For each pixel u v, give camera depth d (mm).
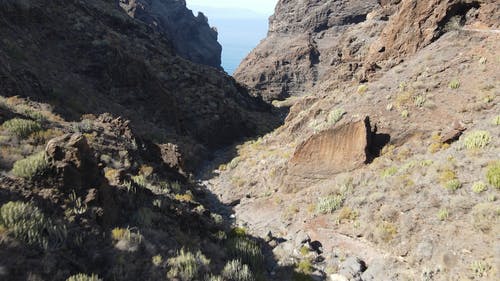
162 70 54906
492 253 13039
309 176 24781
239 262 14336
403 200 17906
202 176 36375
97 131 24484
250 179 30656
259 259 16250
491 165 16688
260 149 38812
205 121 50469
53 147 12961
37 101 28859
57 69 38438
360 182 21672
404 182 19094
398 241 16047
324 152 24625
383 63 35156
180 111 49312
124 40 54031
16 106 21516
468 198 15812
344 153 23906
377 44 37781
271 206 24812
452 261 13711
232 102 61156
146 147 27141
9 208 10359
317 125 31688
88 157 13422
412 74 28375
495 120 19828
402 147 22938
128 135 26844
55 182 12359
